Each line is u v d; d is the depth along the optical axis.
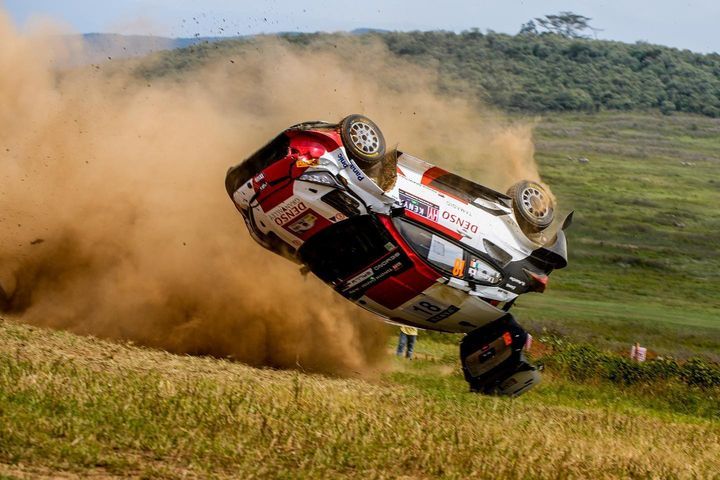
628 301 73.69
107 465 10.92
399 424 14.84
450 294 21.50
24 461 10.52
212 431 12.71
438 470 12.80
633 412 23.73
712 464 16.27
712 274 92.00
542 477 13.20
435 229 21.05
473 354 22.84
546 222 22.98
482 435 15.05
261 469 11.34
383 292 21.38
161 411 13.22
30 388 13.09
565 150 184.50
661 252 102.44
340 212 20.03
